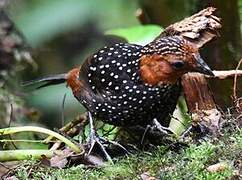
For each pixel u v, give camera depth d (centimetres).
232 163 795
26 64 1523
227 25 1134
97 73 910
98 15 1656
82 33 1669
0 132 923
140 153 870
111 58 903
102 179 827
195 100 950
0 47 1498
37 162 891
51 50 1636
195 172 793
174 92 894
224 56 1138
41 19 1614
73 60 1677
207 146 825
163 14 1272
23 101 1450
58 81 1056
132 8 1661
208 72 855
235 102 910
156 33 1154
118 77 888
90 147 907
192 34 961
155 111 895
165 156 841
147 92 877
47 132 914
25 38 1541
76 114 1534
